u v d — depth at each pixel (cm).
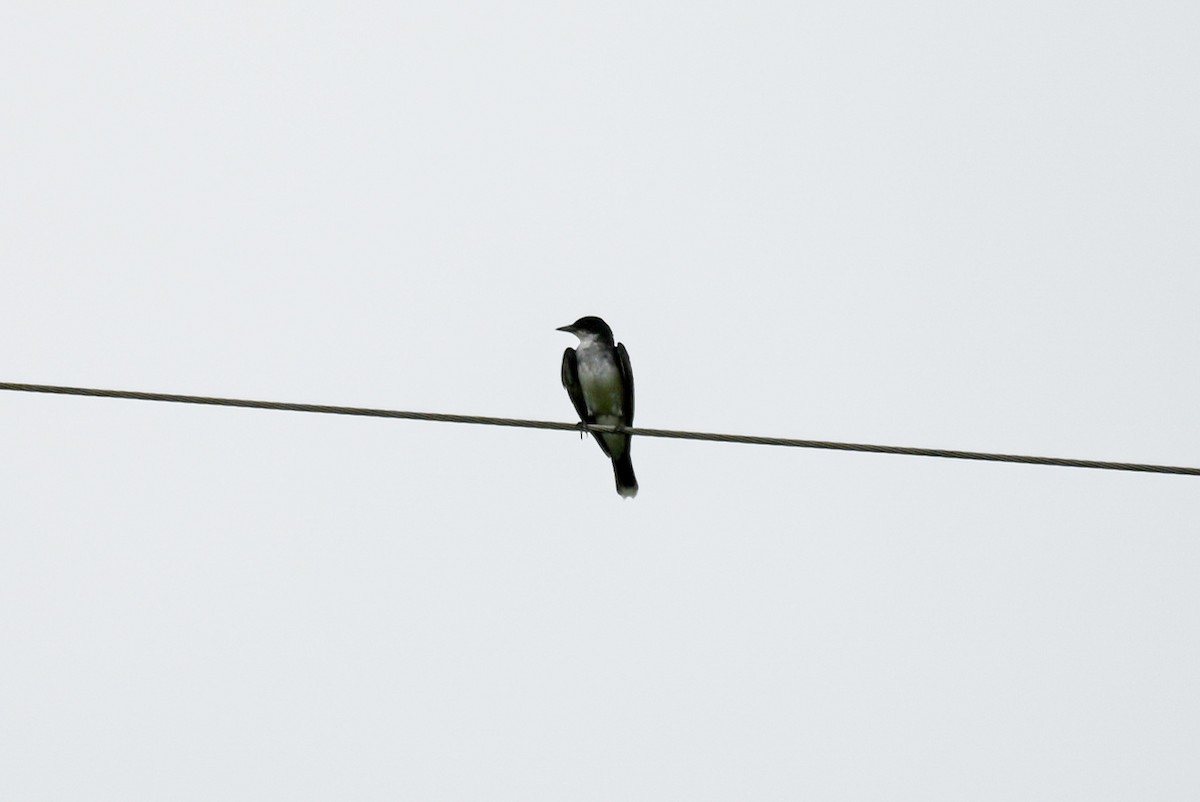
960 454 1237
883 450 1250
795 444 1266
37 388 1195
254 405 1227
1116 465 1216
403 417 1259
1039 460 1224
